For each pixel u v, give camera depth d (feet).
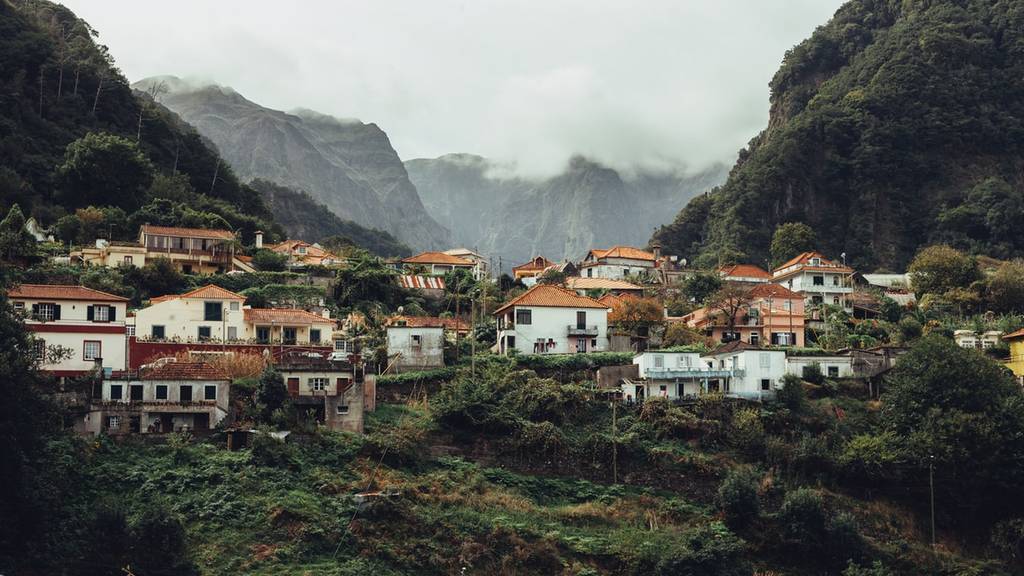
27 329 293.64
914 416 346.33
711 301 499.92
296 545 264.72
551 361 394.52
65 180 636.48
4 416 254.27
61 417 275.59
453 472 316.81
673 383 375.04
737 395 373.61
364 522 277.64
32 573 238.68
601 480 329.11
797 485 334.85
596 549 290.76
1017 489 327.06
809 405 373.20
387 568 266.57
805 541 307.58
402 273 586.86
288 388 338.34
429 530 282.97
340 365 344.08
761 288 492.13
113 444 289.74
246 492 279.28
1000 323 484.33
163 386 307.78
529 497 315.17
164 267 492.13
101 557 243.40
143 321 386.52
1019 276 543.39
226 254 548.31
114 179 640.99
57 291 335.47
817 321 499.92
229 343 379.76
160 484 276.82
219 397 310.65
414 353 391.86
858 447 341.82
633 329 455.63
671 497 326.65
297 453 300.40
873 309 534.78
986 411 339.77
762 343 463.01
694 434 348.18
